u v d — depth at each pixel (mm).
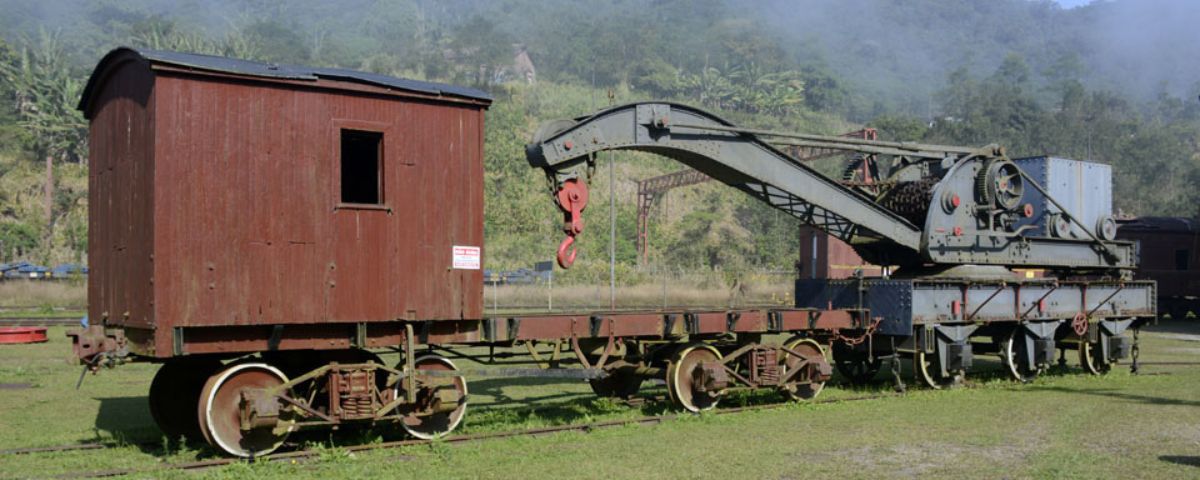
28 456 9070
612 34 128375
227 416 8766
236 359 9891
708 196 77812
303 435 10000
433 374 9656
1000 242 15531
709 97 115750
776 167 13109
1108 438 10133
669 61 132750
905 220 14562
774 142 13258
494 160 68625
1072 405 12703
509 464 8641
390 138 9688
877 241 15031
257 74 8883
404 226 9727
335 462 8688
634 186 74000
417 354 10477
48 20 112938
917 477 8211
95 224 10406
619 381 12914
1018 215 15828
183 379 10125
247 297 8805
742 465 8688
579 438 10062
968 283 14680
